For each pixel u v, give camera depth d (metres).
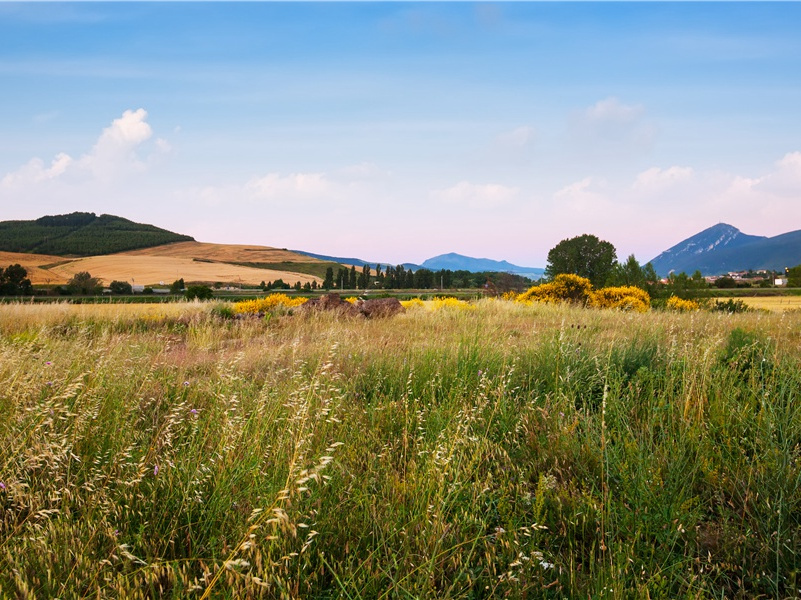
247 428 3.49
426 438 3.84
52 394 3.91
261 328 12.72
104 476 2.85
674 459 3.28
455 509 2.92
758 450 3.61
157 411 4.39
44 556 2.21
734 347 5.77
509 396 4.75
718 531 2.79
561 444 3.71
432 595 2.20
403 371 5.78
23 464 2.75
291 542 2.37
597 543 2.67
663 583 2.18
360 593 2.19
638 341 6.93
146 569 2.10
